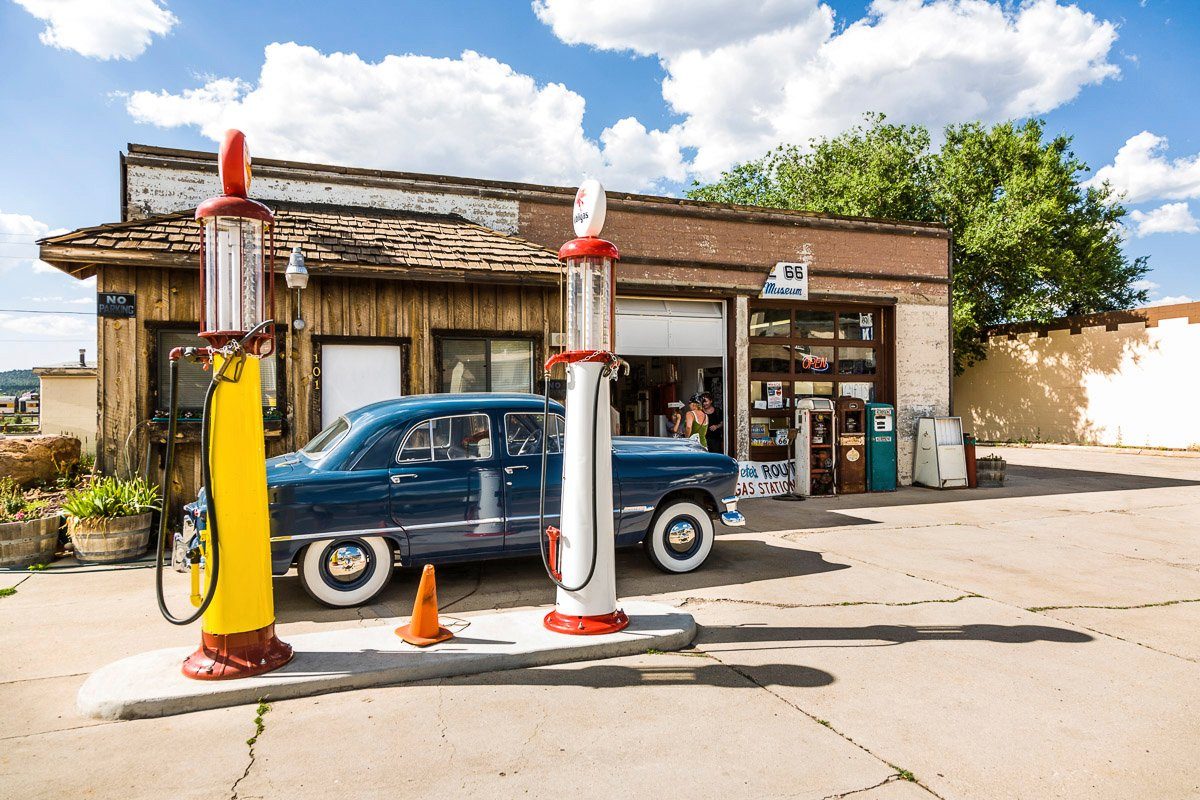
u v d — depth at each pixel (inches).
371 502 214.1
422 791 112.7
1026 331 915.4
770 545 298.8
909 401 492.7
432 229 359.3
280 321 321.1
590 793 112.1
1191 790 113.2
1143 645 179.8
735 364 443.2
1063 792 112.6
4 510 271.6
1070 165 937.5
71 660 168.6
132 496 274.1
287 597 225.3
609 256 179.3
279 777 116.6
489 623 184.5
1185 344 756.6
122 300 298.5
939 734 132.0
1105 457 724.7
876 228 482.9
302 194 357.4
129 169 327.9
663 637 175.8
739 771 118.6
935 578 244.8
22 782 114.6
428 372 343.9
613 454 244.1
